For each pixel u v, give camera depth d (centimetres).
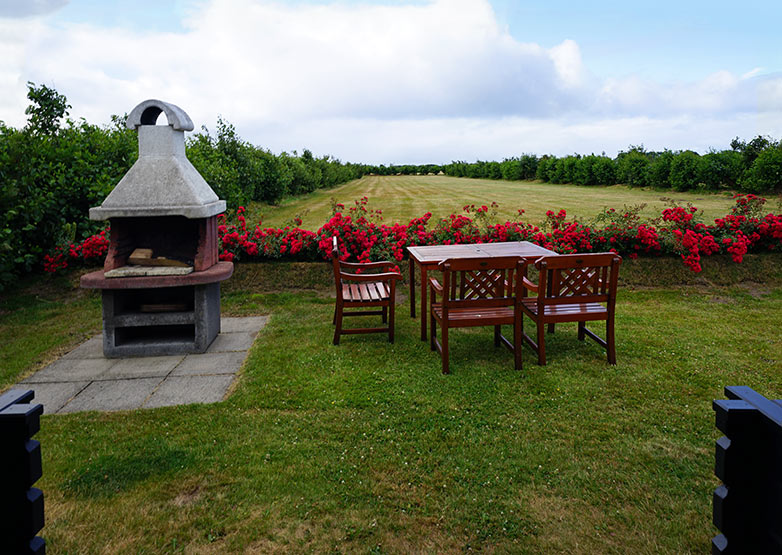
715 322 571
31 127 905
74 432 337
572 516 250
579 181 2742
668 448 310
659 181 2147
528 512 254
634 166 2298
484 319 435
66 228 786
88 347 526
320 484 277
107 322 492
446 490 271
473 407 367
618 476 281
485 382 411
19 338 553
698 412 355
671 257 776
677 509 254
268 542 235
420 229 808
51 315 637
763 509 141
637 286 722
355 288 561
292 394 392
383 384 409
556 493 269
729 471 142
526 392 392
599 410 361
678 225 812
